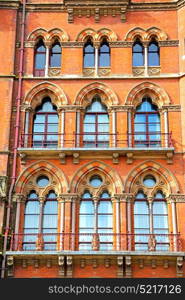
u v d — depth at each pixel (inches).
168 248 1054.4
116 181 1091.9
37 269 1028.5
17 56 1204.5
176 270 1021.8
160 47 1201.4
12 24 1224.8
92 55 1211.9
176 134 1128.2
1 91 1166.3
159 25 1218.6
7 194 1088.2
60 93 1166.3
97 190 1095.6
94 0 1222.3
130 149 1090.1
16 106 1157.7
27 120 1149.7
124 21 1222.9
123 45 1202.0
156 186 1097.4
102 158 1107.3
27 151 1099.3
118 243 1047.0
